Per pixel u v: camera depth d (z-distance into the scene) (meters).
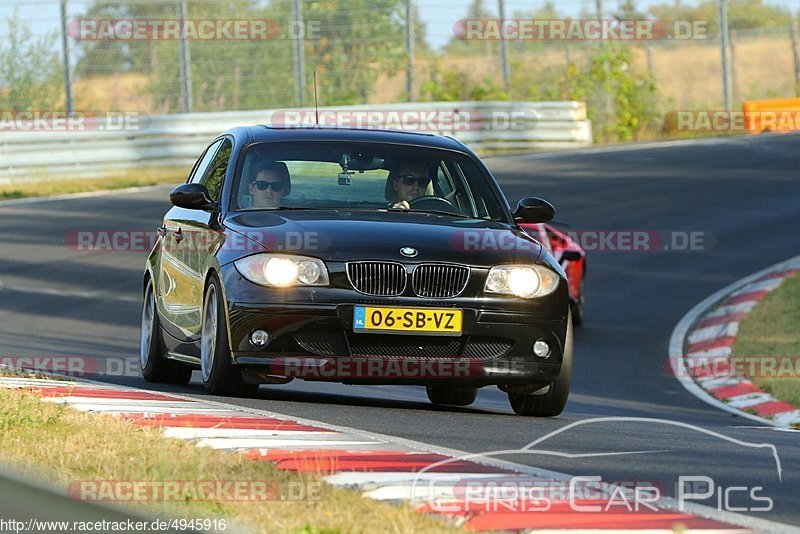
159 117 88.81
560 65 112.62
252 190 27.78
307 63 102.25
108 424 19.97
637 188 79.06
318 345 25.08
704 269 60.50
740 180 81.25
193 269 28.17
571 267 49.91
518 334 25.70
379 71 104.19
